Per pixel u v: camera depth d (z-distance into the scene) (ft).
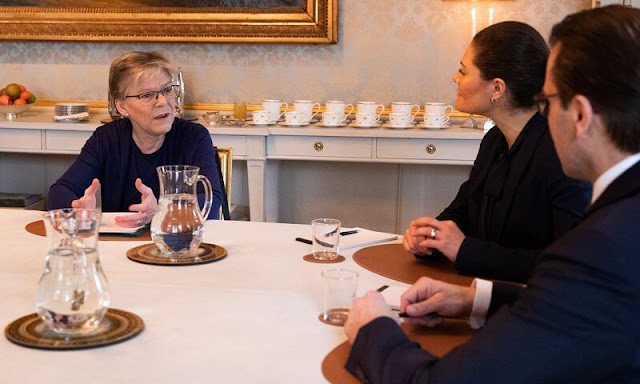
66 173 8.19
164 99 7.96
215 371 3.79
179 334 4.26
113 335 4.16
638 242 3.18
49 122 12.97
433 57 13.41
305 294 5.03
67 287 4.07
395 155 12.33
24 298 4.85
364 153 12.41
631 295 3.14
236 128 12.48
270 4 13.41
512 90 5.97
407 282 5.38
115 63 8.05
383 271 5.63
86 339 4.09
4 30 13.94
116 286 5.13
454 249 5.57
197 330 4.33
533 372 3.26
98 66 14.19
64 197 7.80
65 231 4.24
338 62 13.67
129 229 6.68
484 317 4.48
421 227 5.87
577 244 3.26
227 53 13.89
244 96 13.98
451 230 5.70
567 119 3.48
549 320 3.25
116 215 7.18
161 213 5.87
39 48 14.26
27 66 14.35
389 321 3.84
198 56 13.96
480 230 6.27
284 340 4.21
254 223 7.24
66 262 4.07
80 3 13.79
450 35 13.30
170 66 8.14
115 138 8.36
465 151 12.16
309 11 13.30
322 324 4.47
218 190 8.09
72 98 14.34
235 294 4.99
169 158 8.34
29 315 4.46
